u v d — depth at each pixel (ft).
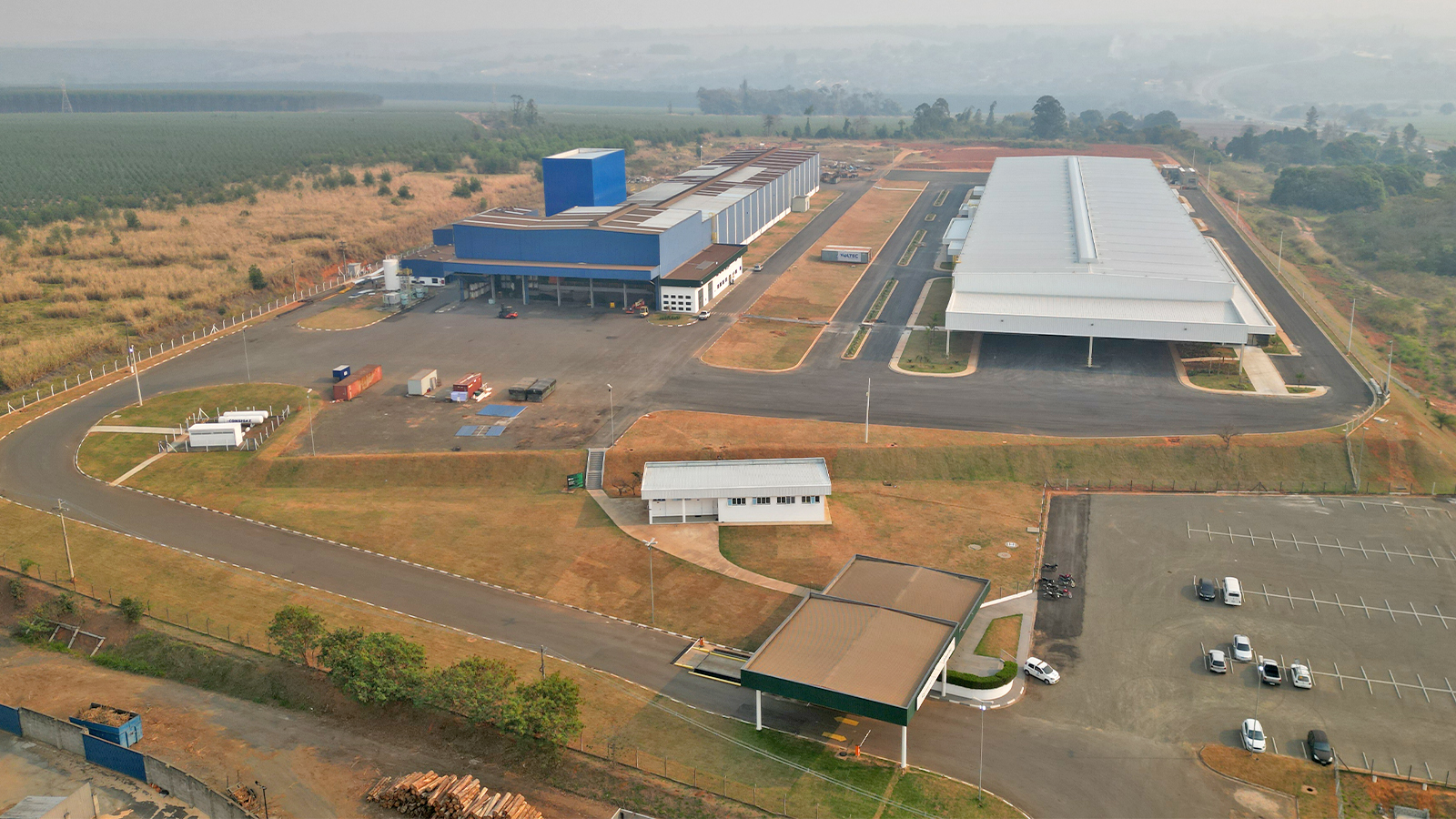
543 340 516.32
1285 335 512.22
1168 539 327.47
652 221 601.21
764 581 306.76
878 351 497.05
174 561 313.73
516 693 231.50
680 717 243.19
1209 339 447.83
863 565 296.51
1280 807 213.66
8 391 453.17
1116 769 224.94
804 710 246.88
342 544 329.11
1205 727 239.09
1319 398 422.41
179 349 515.50
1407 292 635.66
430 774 220.43
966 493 360.69
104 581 300.20
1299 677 253.03
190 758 229.86
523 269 575.38
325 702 249.55
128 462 384.06
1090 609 288.71
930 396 433.07
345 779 223.71
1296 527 332.80
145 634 274.98
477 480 371.97
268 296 618.85
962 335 521.65
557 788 221.66
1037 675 256.11
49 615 284.41
